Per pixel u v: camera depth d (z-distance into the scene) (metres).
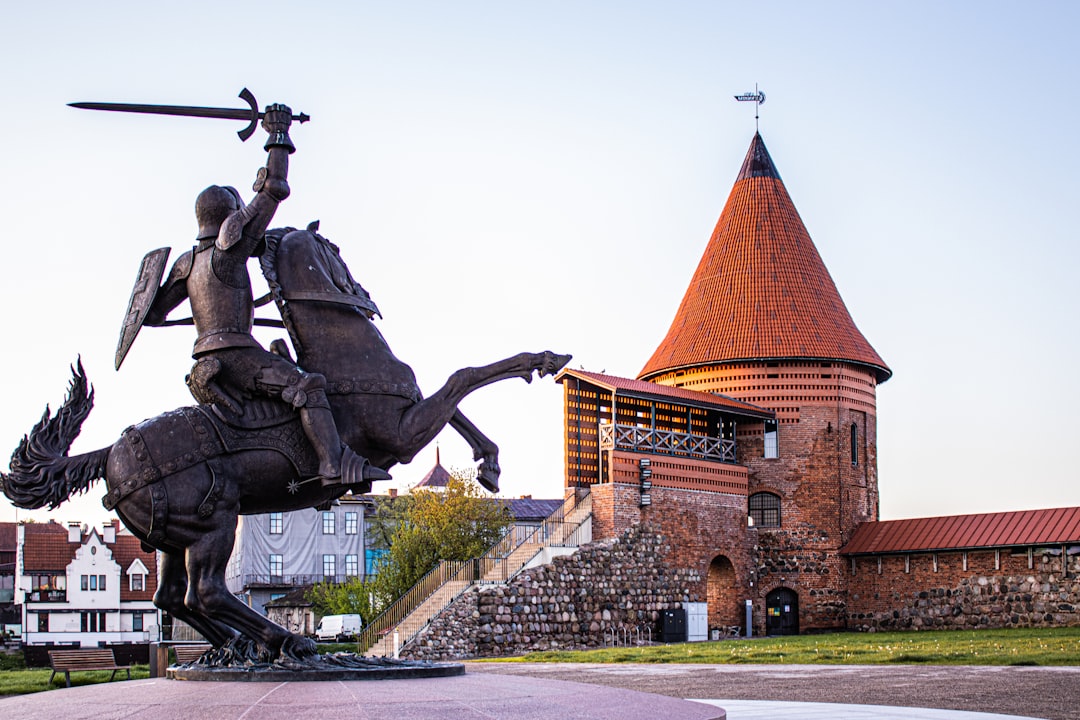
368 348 11.35
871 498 58.53
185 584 11.05
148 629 75.75
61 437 10.87
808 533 56.12
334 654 10.65
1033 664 25.52
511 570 44.81
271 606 66.88
